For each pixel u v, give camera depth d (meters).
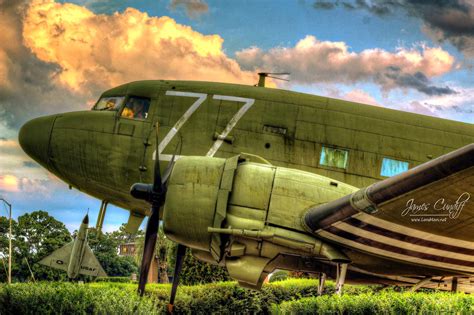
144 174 14.30
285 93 14.80
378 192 9.63
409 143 14.44
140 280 12.70
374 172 14.23
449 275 12.88
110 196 14.91
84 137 14.66
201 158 12.11
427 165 8.79
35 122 15.29
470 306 7.96
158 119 14.55
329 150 14.27
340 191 11.58
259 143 14.23
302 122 14.38
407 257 11.88
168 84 15.01
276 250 11.51
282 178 11.61
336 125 14.41
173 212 11.88
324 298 10.12
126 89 15.08
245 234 11.30
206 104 14.57
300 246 11.32
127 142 14.45
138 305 9.60
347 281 12.98
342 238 11.33
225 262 11.81
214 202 11.66
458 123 15.03
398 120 14.70
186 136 14.34
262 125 14.34
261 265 11.53
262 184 11.60
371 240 11.26
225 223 11.59
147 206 14.63
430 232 10.62
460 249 11.29
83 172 14.72
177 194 11.89
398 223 10.43
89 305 9.29
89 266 23.17
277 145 14.22
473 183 8.78
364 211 10.21
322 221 10.92
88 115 14.91
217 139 14.27
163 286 16.61
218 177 11.77
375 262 12.17
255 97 14.59
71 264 22.98
